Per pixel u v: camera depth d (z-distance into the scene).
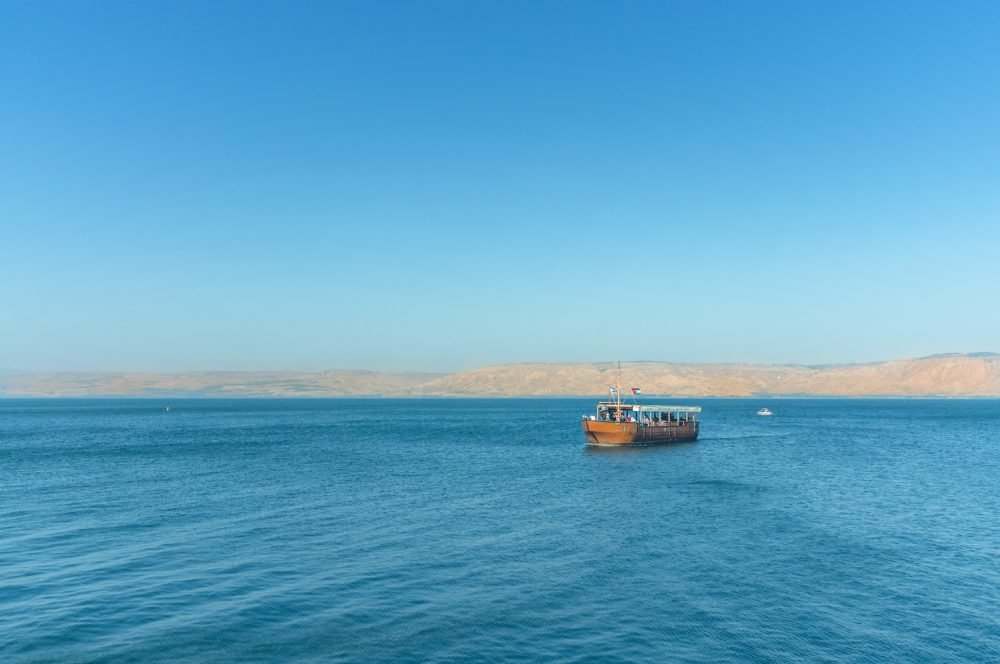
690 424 114.75
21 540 41.16
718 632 27.44
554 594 31.58
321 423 170.75
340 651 25.48
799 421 181.25
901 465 80.00
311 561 36.69
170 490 59.56
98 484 63.22
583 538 41.88
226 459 85.00
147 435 128.00
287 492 58.59
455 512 50.03
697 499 55.56
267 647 25.73
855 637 27.02
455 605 30.11
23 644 25.88
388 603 30.31
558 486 62.91
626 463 82.38
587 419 105.12
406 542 40.88
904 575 34.56
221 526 44.94
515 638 26.73
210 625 27.72
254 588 32.19
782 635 27.20
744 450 99.44
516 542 40.91
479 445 107.19
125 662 24.48
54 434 131.00
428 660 24.83
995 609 30.02
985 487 62.31
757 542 40.97
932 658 25.28
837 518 47.91
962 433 134.50
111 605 29.86
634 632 27.39
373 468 76.12
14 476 69.19
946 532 43.88
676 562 36.66
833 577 34.16
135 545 39.91
